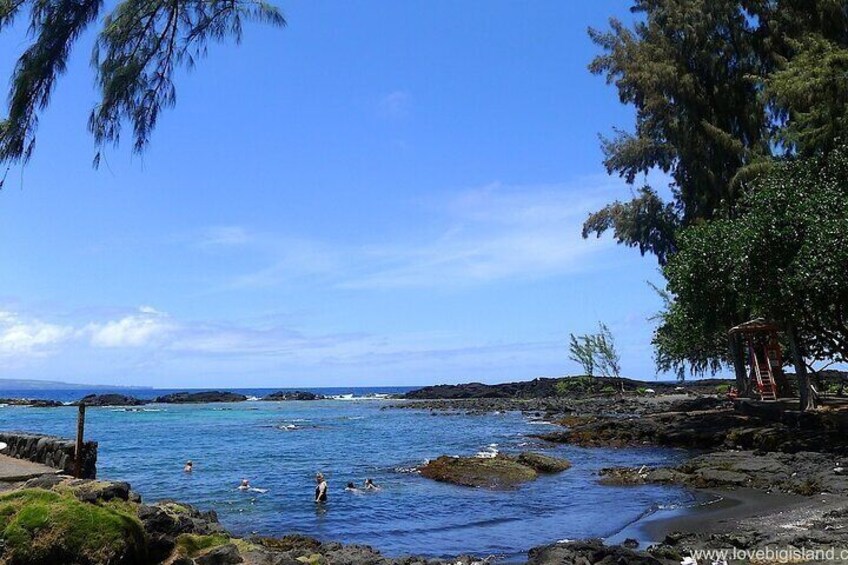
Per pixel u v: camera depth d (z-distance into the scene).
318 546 12.38
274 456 29.89
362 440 37.94
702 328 28.64
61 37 6.47
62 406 91.94
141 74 6.89
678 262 27.91
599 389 86.94
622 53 38.06
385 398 125.94
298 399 120.06
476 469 22.08
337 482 21.61
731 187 32.53
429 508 17.06
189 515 10.54
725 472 19.00
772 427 25.53
